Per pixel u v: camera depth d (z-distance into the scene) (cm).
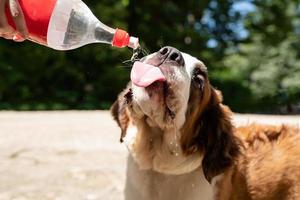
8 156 188
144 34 617
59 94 523
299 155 110
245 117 323
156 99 87
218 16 707
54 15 74
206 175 97
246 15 724
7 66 516
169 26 644
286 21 754
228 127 99
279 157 110
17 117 311
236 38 723
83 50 545
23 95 512
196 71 94
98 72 560
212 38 705
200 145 97
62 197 144
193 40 637
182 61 89
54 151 195
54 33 75
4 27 74
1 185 154
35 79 527
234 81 705
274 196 108
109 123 275
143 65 86
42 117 313
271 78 817
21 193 147
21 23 73
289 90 803
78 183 158
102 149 200
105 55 555
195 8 661
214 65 674
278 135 114
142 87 86
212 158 97
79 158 187
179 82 87
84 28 76
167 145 93
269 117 335
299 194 107
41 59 526
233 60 880
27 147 201
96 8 579
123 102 97
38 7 74
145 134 94
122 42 78
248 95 700
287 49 836
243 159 108
